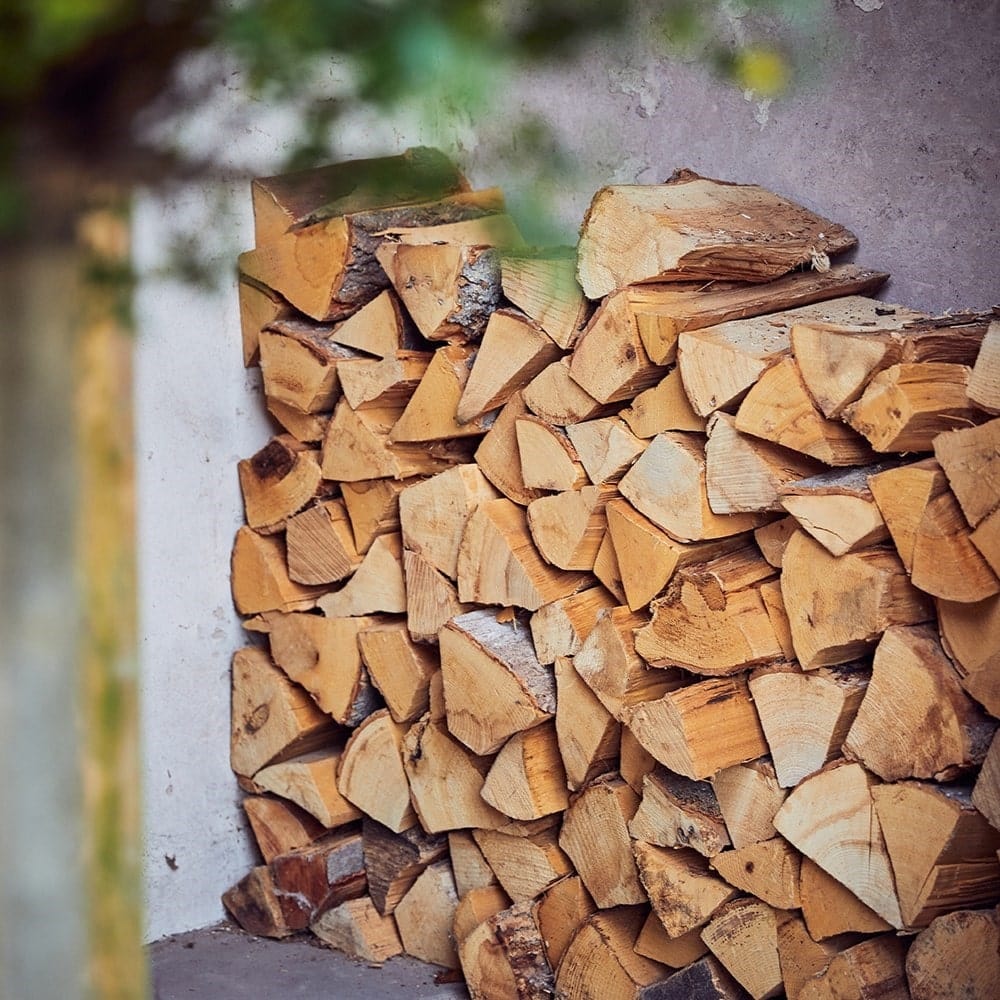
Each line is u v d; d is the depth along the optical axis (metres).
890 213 2.59
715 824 2.41
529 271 2.56
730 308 2.38
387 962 3.12
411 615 2.88
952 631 2.06
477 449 2.79
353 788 3.10
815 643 2.19
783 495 2.18
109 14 0.75
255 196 3.05
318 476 3.07
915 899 2.11
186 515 3.22
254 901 3.27
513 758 2.69
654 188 2.52
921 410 2.04
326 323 3.04
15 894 0.91
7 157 0.80
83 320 0.88
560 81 3.08
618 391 2.44
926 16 2.50
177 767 3.26
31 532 0.87
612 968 2.64
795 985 2.35
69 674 0.90
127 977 0.96
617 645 2.46
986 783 2.01
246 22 0.76
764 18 2.71
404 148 3.14
